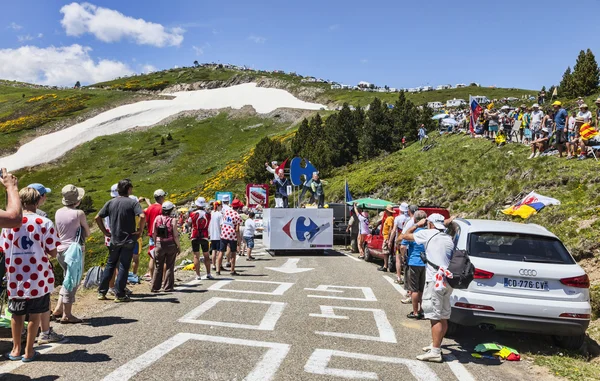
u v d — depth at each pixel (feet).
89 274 30.78
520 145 78.89
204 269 41.93
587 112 56.80
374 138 162.81
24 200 16.29
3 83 517.55
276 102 377.30
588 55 157.69
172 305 25.54
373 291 31.68
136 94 425.28
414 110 163.63
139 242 34.01
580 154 56.34
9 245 15.84
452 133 122.42
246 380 14.80
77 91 449.89
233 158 235.81
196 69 599.16
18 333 16.22
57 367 15.51
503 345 21.11
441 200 74.38
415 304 24.26
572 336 20.38
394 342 20.02
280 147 178.81
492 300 19.84
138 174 233.96
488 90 455.22
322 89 419.95
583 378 16.80
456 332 22.33
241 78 487.61
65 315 21.15
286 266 44.37
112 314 23.32
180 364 16.07
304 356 17.49
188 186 206.39
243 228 54.03
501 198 59.11
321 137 184.03
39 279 16.07
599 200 41.83
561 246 21.47
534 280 20.03
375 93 424.46
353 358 17.57
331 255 56.65
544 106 120.47
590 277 31.14
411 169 100.53
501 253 20.99
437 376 16.12
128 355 16.90
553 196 49.47
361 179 111.04
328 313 24.67
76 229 21.97
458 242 22.15
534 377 16.83
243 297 28.19
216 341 18.97
